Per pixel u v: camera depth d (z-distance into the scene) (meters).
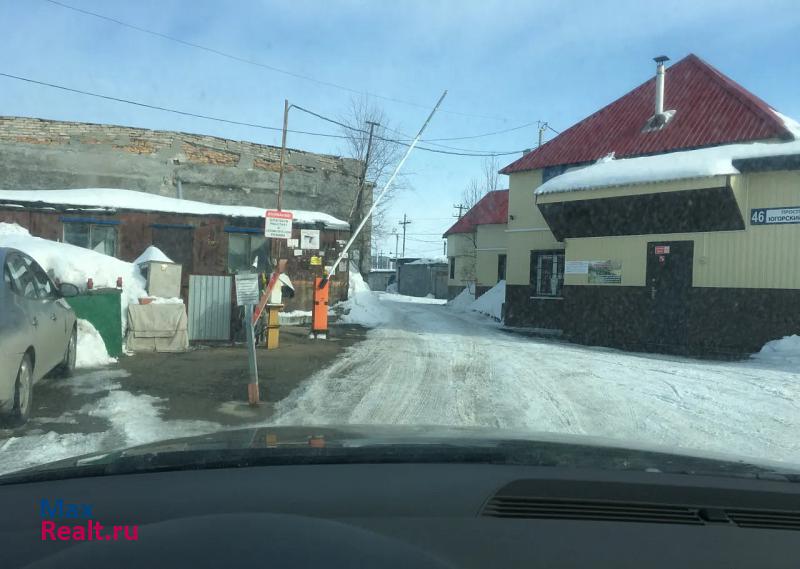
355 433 3.02
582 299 15.45
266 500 2.06
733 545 2.00
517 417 6.82
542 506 2.14
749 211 12.51
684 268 13.52
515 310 19.61
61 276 8.99
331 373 9.20
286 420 6.44
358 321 17.75
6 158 21.27
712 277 13.03
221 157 24.45
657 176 13.11
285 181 25.53
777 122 13.37
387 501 2.10
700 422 6.77
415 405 7.31
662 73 16.06
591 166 15.84
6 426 5.65
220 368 9.11
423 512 2.05
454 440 2.85
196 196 23.86
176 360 9.61
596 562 1.85
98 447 5.24
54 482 2.22
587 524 2.05
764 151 12.39
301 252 17.16
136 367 8.90
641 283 14.30
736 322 12.65
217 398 7.28
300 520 1.92
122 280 10.07
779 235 12.12
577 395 8.08
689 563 1.88
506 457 2.54
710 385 8.93
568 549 1.90
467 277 34.00
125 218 15.56
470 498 2.14
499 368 10.16
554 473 2.37
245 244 16.64
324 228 17.98
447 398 7.73
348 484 2.21
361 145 28.38
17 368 5.49
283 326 15.68
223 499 2.06
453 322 19.53
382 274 57.06
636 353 12.89
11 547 1.82
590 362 11.15
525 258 19.47
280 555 1.71
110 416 6.24
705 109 15.53
